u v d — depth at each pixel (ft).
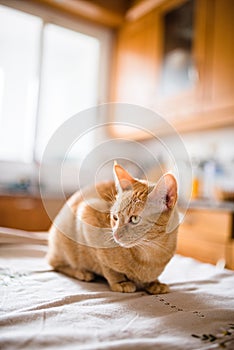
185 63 6.85
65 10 8.32
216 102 6.02
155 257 3.02
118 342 1.70
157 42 7.59
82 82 9.10
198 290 2.85
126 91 8.48
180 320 2.10
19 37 8.08
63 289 2.75
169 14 7.43
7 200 6.43
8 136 7.92
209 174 7.03
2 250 4.23
